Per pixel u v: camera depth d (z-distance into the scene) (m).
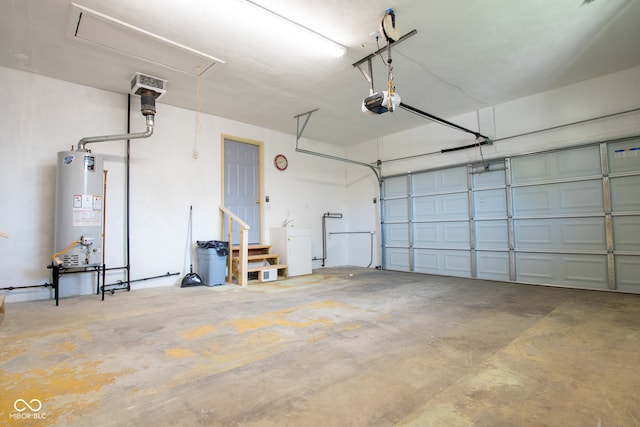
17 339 2.75
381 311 3.62
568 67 4.44
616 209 4.61
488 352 2.43
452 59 4.18
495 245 5.79
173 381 2.00
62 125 4.52
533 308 3.72
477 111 6.02
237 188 6.42
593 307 3.73
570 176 5.01
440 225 6.58
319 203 7.89
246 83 4.76
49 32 3.46
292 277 6.23
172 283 5.39
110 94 4.93
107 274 4.78
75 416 1.63
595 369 2.12
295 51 3.88
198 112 5.88
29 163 4.26
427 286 5.20
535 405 1.71
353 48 3.87
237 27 3.40
